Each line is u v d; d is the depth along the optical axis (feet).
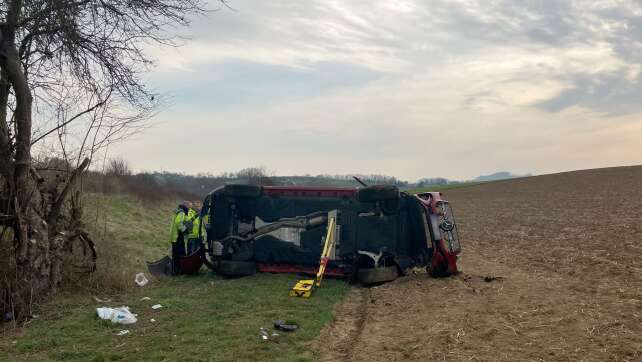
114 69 33.12
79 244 35.96
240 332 24.52
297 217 42.14
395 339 23.48
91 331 25.35
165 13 33.14
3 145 29.19
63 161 33.55
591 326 22.91
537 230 70.74
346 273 40.45
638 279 33.27
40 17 30.19
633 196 119.34
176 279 40.55
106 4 31.68
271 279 39.73
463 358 20.16
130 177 95.71
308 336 24.12
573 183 197.98
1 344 23.73
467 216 108.17
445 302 30.17
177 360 20.79
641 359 18.86
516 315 25.70
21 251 28.96
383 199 39.81
